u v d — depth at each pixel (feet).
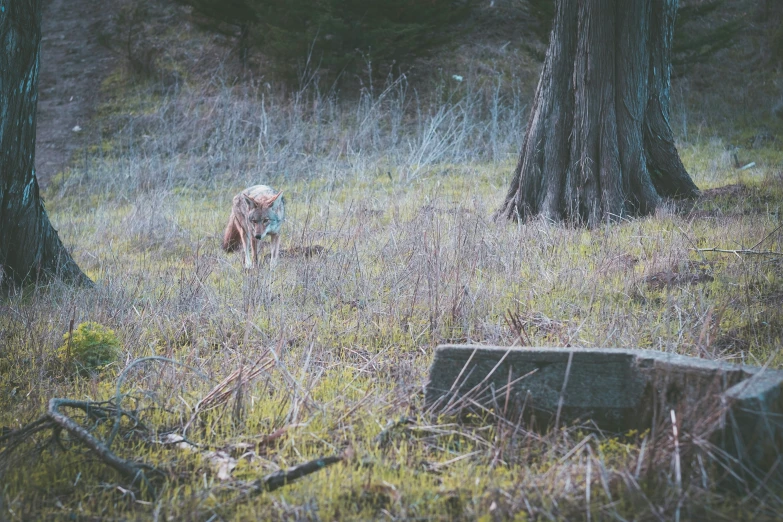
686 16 58.18
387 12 61.36
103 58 72.74
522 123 58.23
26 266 25.96
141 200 45.19
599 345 16.83
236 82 66.54
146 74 68.59
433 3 61.41
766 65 65.92
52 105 66.64
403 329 19.29
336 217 37.78
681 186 33.47
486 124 58.13
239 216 30.60
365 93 63.77
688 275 21.68
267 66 66.95
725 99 61.72
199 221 41.34
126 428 13.92
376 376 16.21
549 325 18.79
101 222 41.75
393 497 10.64
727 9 74.84
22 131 25.66
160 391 15.46
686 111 59.36
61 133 62.13
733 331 17.34
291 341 18.99
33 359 18.31
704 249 23.45
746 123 56.70
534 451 11.95
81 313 21.33
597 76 31.89
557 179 32.96
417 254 24.08
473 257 24.12
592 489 10.33
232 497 11.03
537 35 66.95
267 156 53.21
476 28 73.77
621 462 11.07
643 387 12.19
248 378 14.88
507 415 13.10
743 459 10.38
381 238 30.19
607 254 24.75
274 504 10.53
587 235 28.73
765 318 17.79
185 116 61.36
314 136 57.41
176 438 13.16
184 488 11.52
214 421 13.96
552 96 33.19
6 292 25.09
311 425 13.44
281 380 15.76
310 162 53.52
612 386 12.46
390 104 61.52
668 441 10.66
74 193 51.83
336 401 14.61
